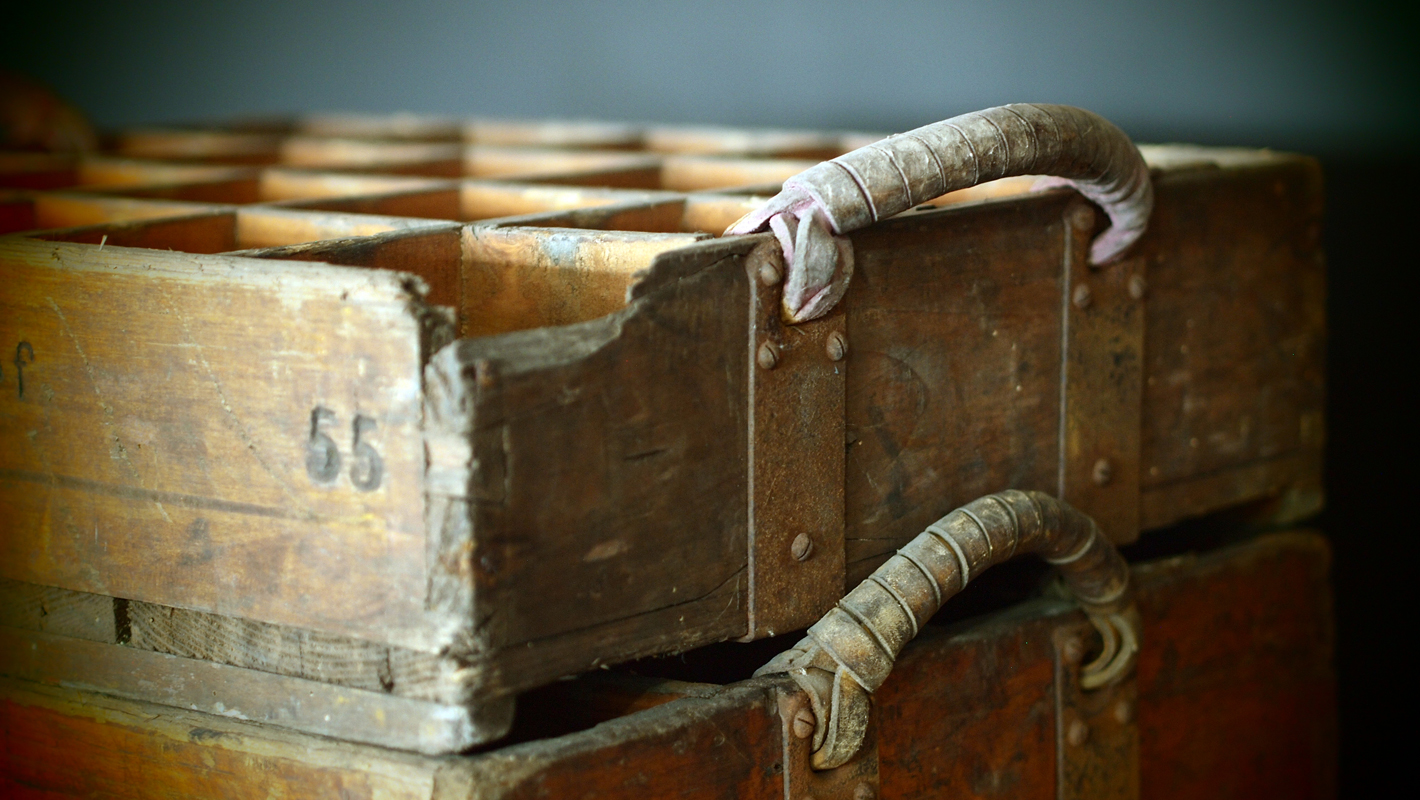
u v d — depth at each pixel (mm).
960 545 1061
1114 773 1155
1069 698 1134
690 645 1009
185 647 1011
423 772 955
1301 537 1265
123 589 1013
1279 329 1242
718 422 1005
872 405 1060
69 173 1422
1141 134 1647
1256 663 1242
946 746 1090
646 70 2008
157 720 1009
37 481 1024
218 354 977
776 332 1017
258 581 983
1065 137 1072
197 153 1659
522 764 959
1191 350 1196
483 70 2160
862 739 1035
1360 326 1555
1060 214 1121
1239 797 1243
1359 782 1604
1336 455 1592
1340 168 1536
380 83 2262
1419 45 1475
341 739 979
